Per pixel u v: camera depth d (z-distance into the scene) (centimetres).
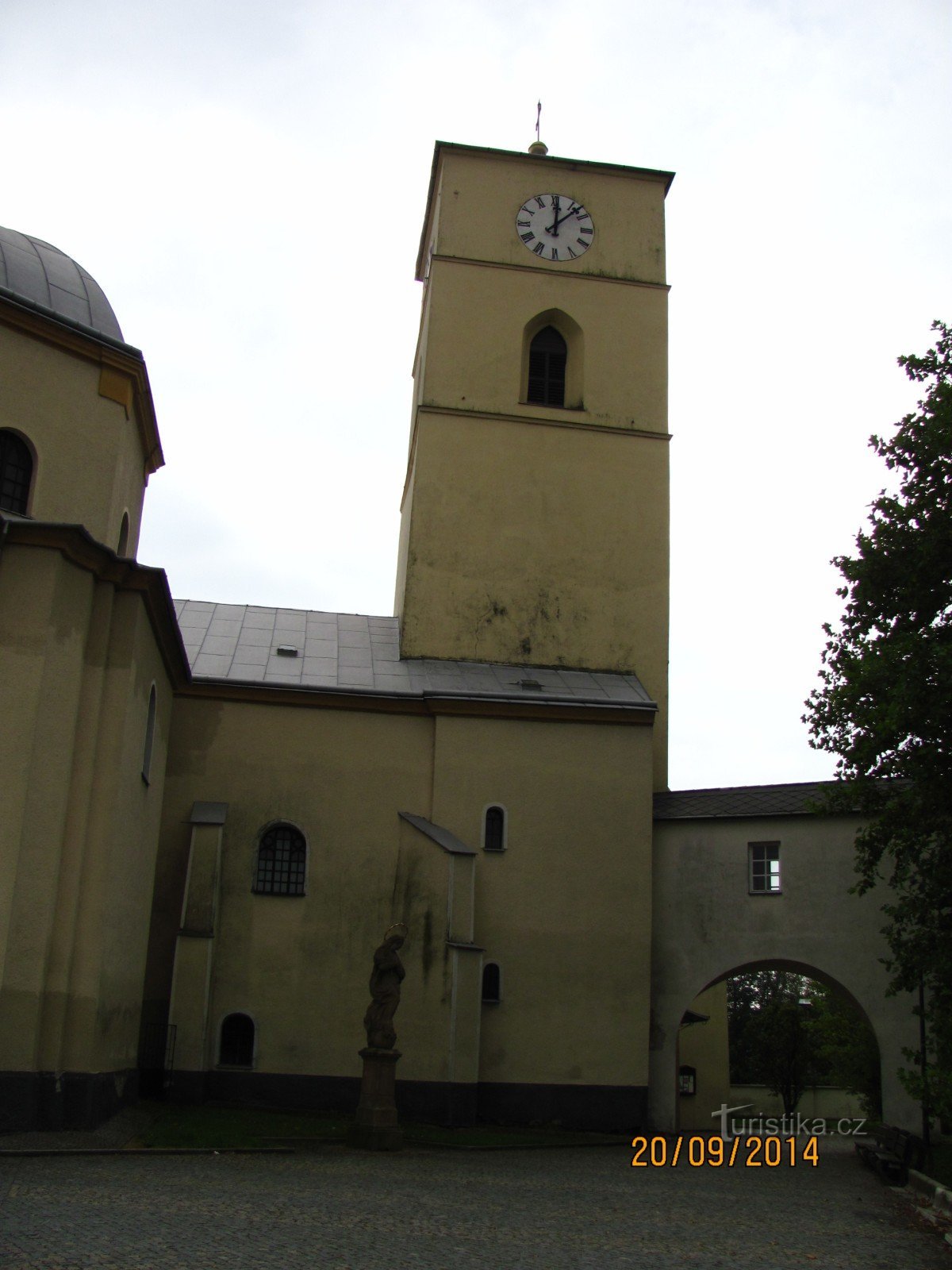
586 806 3447
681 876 3488
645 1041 3294
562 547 4025
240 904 3209
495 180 4400
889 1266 1449
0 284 2633
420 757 3425
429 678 3650
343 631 3931
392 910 3256
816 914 3341
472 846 3375
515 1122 3203
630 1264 1369
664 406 4244
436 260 4269
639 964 3347
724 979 3569
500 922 3334
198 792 3288
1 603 2220
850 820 3362
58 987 2162
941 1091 2191
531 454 4103
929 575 2536
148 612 2505
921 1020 3184
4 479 2539
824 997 6350
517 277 4306
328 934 3222
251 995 3148
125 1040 2583
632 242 4419
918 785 2461
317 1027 3150
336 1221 1512
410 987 3153
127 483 2873
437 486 4012
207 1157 2112
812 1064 6347
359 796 3353
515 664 3884
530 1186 2038
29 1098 2075
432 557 3934
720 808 3525
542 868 3388
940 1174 2452
